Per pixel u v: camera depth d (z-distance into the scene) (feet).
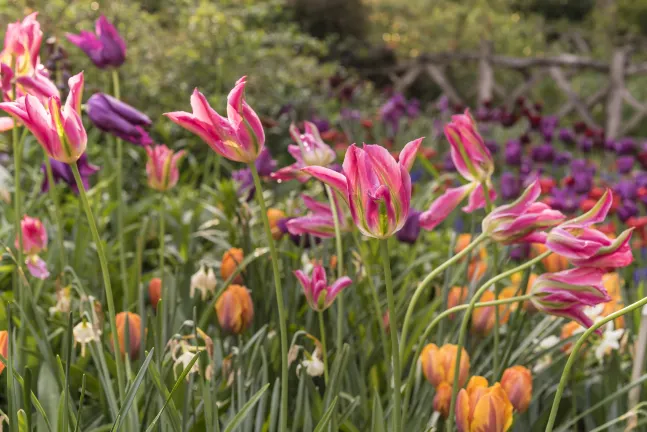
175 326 7.07
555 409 4.40
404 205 3.98
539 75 34.60
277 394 5.22
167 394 4.71
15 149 6.11
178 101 18.26
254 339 5.89
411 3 43.78
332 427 5.19
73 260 8.93
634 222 11.82
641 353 6.44
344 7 38.81
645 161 17.06
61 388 5.23
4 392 6.67
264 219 4.43
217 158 15.29
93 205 10.87
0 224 9.59
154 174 6.85
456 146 5.32
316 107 22.76
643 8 51.52
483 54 34.50
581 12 56.90
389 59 36.17
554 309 4.55
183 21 20.31
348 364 6.43
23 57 5.53
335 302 6.77
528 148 22.38
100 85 14.47
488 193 5.34
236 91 4.07
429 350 5.45
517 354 6.32
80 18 15.05
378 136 24.14
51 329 7.24
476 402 4.63
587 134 20.30
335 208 5.56
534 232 4.60
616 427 6.61
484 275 7.01
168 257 10.48
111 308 4.60
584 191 14.24
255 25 24.54
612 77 33.30
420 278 10.03
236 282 7.67
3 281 8.73
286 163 20.34
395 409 4.51
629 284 11.46
